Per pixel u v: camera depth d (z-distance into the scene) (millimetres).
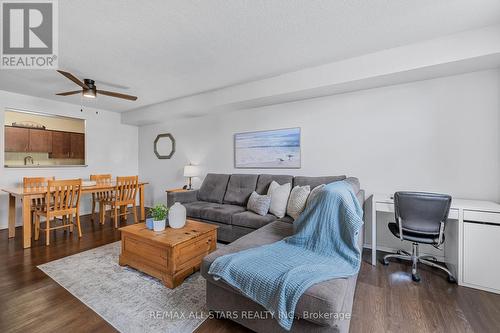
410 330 1515
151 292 1936
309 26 2051
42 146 4504
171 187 5137
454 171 2580
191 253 2184
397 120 2848
